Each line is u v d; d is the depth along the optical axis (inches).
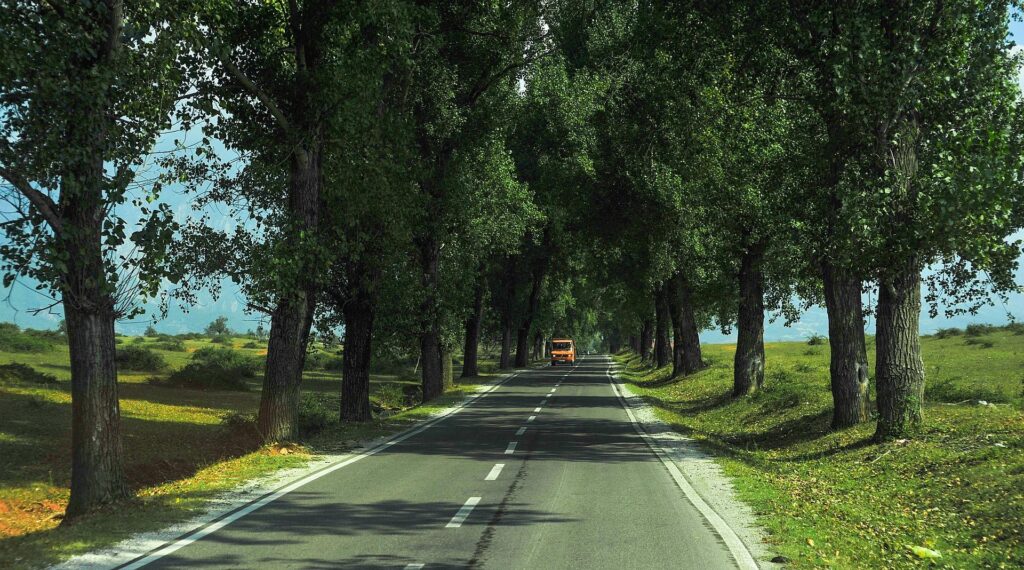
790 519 352.8
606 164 1227.2
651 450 628.1
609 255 1576.0
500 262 2176.4
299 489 428.5
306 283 677.9
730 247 1087.6
